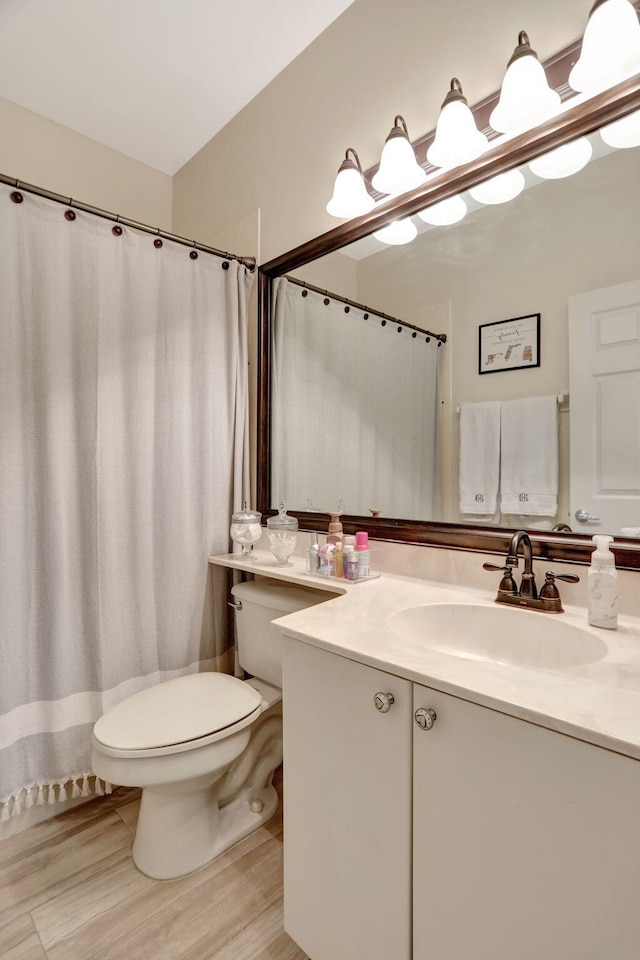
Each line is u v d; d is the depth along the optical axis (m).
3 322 1.41
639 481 1.05
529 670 0.77
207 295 1.86
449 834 0.74
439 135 1.22
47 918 1.18
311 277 1.79
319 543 1.71
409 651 0.85
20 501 1.44
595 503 1.12
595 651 0.91
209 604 1.85
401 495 1.49
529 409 1.23
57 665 1.47
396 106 1.50
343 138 1.67
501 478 1.27
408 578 1.43
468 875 0.72
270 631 1.58
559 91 1.14
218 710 1.37
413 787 0.79
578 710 0.63
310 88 1.79
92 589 1.54
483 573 1.28
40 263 1.48
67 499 1.52
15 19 1.65
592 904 0.60
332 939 0.94
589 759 0.60
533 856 0.65
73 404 1.54
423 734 0.77
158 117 2.15
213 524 1.86
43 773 1.47
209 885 1.29
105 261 1.60
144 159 2.44
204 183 2.33
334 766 0.93
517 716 0.65
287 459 1.88
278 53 1.83
